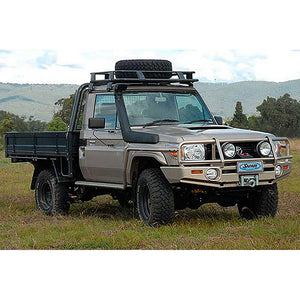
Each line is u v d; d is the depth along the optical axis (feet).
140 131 28.96
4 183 52.75
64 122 143.13
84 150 32.63
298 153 86.43
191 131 27.61
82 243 24.64
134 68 32.12
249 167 26.86
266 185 29.07
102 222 30.32
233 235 24.84
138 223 28.58
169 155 26.68
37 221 31.96
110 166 30.63
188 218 30.50
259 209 29.53
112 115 30.83
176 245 23.43
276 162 27.55
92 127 29.40
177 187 28.02
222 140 26.63
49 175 35.70
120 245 24.35
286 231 24.95
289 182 49.44
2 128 165.48
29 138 37.19
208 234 25.45
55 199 35.06
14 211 36.27
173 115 30.83
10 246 24.76
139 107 30.37
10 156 39.83
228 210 33.88
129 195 32.50
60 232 27.71
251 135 27.48
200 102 32.12
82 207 37.86
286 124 184.65
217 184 26.50
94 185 32.27
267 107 188.14
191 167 26.11
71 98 153.58
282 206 35.04
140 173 29.76
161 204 27.43
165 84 31.71
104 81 31.73
